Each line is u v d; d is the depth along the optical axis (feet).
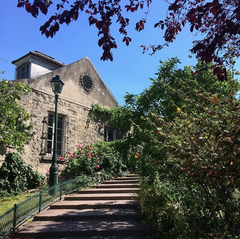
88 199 25.50
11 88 24.04
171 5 10.26
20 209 18.78
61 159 34.37
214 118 11.18
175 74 20.18
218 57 9.82
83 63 43.45
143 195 19.45
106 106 46.70
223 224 12.53
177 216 14.39
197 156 11.62
